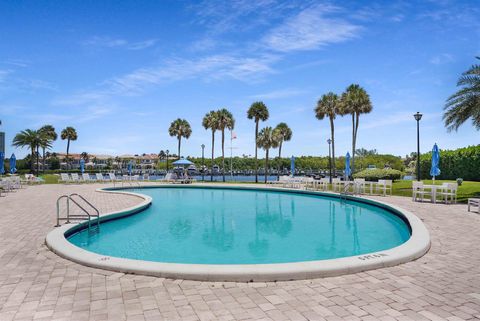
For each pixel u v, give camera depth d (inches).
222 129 1601.9
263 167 3484.3
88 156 4534.9
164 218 514.3
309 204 683.4
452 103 670.5
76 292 175.8
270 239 376.5
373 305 159.0
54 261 232.2
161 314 149.8
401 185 982.4
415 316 147.3
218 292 176.2
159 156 4665.4
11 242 289.1
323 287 183.2
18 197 695.7
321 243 359.3
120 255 311.3
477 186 824.3
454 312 151.1
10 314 149.4
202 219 505.0
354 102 1341.0
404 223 446.0
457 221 399.2
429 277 199.3
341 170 3095.5
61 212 472.7
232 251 325.4
